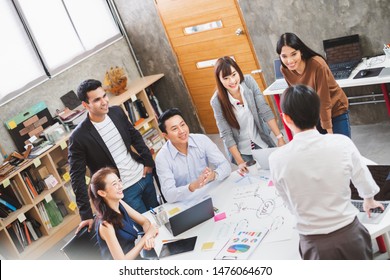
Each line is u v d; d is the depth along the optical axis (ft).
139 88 20.18
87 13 20.24
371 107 17.10
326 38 16.51
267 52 18.25
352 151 7.51
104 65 20.75
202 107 21.49
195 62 20.44
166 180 11.65
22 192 16.89
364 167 7.74
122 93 20.20
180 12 19.58
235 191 11.14
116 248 10.01
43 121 18.31
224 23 18.74
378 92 16.63
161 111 21.80
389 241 9.87
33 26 18.58
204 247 9.53
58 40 19.31
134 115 20.42
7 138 17.57
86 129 12.69
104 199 10.19
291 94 7.45
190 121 22.16
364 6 15.34
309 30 16.74
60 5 19.35
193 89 21.21
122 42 21.39
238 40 18.76
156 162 11.83
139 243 10.15
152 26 20.61
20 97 18.04
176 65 20.97
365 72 14.57
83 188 12.87
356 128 17.52
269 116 12.71
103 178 10.13
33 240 17.26
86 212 12.89
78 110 18.84
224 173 11.78
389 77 13.78
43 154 16.99
